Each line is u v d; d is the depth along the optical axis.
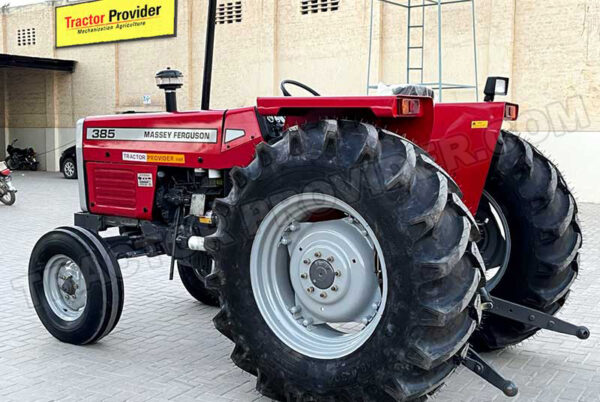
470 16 14.59
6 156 25.08
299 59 17.61
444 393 3.95
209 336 5.06
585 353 4.70
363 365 3.33
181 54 20.33
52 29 23.55
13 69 24.67
